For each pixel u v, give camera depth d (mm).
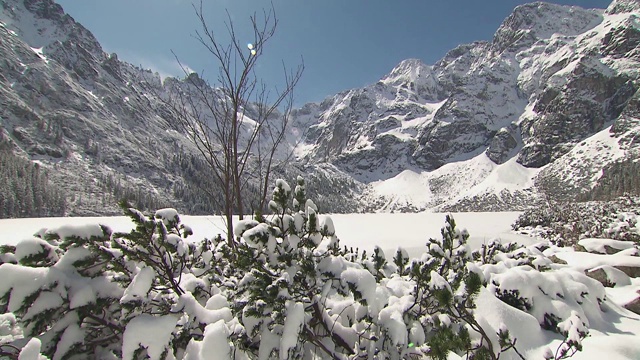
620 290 5969
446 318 2936
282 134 5086
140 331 1977
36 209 79125
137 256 2482
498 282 4711
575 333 2523
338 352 2779
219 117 4691
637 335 4098
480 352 2186
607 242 9664
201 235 19031
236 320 2645
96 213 90938
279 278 2479
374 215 40375
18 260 2445
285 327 2295
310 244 2863
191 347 2195
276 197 2869
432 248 3791
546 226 25500
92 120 153125
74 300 2330
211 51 4695
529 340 3734
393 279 3850
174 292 2703
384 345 2684
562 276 4789
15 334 3066
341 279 2676
